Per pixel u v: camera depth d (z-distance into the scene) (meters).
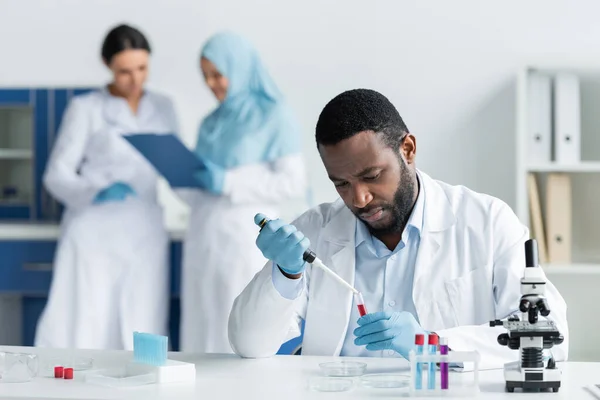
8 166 4.65
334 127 1.90
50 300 4.19
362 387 1.66
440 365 1.60
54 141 4.61
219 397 1.57
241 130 3.96
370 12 4.40
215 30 4.53
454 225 2.17
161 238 4.30
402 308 2.17
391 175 1.95
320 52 4.45
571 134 3.88
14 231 4.41
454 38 4.35
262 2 4.49
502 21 4.33
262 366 1.91
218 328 3.92
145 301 4.22
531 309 1.62
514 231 2.18
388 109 1.97
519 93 3.87
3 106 4.62
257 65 4.00
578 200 4.12
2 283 4.45
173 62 4.57
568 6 4.29
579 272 3.82
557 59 4.31
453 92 4.36
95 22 4.63
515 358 1.88
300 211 4.34
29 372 1.74
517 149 3.88
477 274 2.14
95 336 4.19
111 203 4.23
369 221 2.04
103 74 4.64
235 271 3.89
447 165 4.37
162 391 1.63
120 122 4.33
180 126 4.44
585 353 4.03
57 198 4.51
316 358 2.01
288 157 3.95
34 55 4.67
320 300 2.20
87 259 4.19
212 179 3.79
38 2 4.66
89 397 1.57
